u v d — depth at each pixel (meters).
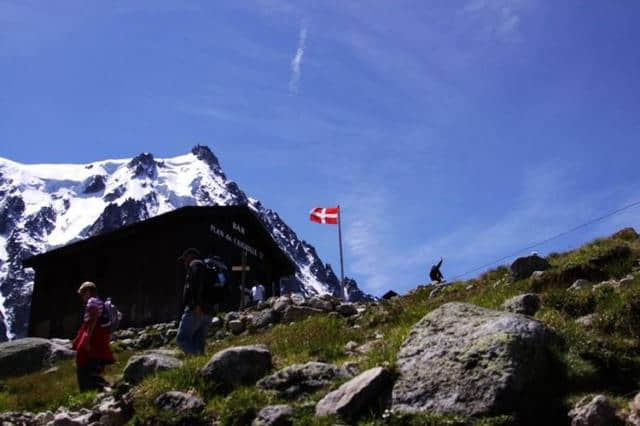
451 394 9.52
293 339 16.05
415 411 9.55
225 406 11.16
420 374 10.01
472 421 9.10
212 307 14.95
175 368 12.77
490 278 19.38
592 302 12.32
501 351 9.62
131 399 12.13
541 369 9.65
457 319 10.79
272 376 11.72
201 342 14.84
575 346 10.22
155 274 40.34
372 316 18.06
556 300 12.66
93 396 14.88
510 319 10.22
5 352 23.84
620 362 9.99
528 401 9.28
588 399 9.03
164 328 27.28
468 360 9.73
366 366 11.41
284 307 23.84
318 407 10.44
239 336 23.30
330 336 15.69
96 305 16.02
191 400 11.53
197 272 14.76
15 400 16.44
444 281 22.44
